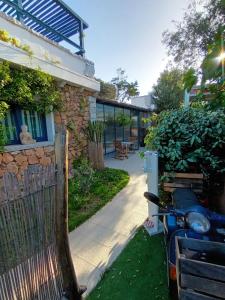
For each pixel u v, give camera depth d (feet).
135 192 15.20
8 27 13.38
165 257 7.57
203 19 25.80
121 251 8.16
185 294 4.14
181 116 10.55
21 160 13.67
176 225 6.42
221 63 3.84
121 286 6.36
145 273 6.84
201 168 9.95
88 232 9.71
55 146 4.87
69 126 18.52
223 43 3.75
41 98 15.01
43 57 15.60
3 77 11.40
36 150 14.85
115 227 10.11
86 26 21.68
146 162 9.38
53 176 4.83
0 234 3.73
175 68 32.17
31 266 4.51
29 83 13.48
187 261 4.12
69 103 18.74
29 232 4.37
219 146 9.75
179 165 9.59
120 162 27.25
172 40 30.73
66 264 5.32
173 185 9.74
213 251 4.67
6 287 3.96
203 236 5.65
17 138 14.10
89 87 20.62
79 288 5.82
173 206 7.39
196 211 5.80
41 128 16.34
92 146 20.93
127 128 38.50
